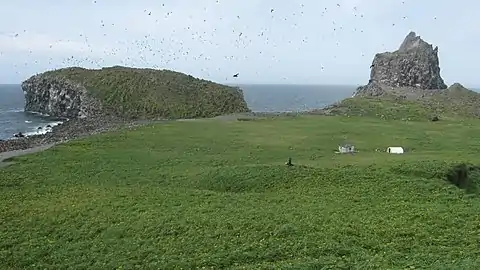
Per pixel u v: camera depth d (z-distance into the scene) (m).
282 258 26.75
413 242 28.88
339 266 24.72
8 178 49.12
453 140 76.56
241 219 32.47
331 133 83.81
